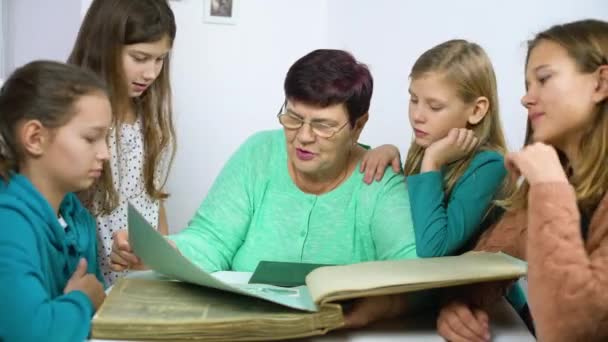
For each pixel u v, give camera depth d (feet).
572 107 2.92
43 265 2.95
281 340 2.76
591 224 2.89
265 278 3.27
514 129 7.26
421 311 3.17
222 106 7.68
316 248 3.80
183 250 3.69
